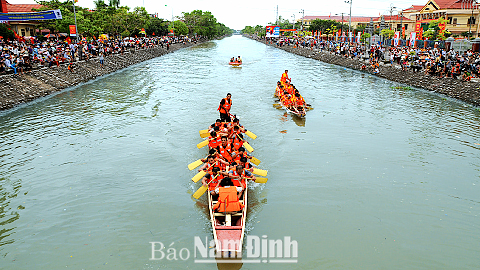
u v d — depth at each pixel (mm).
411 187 11203
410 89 26844
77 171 12211
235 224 8508
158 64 45312
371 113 19719
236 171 9578
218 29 169875
